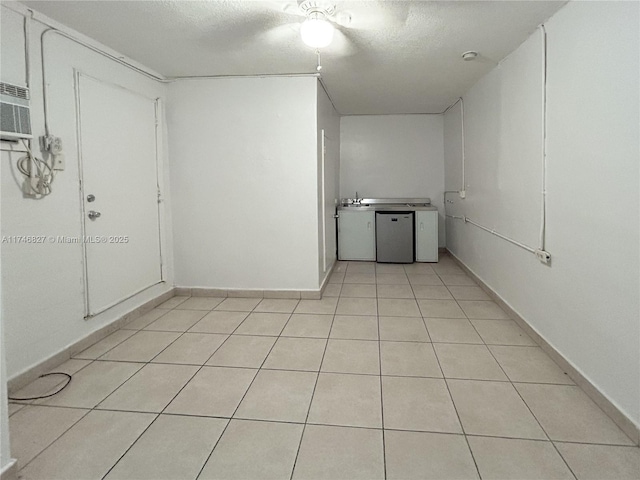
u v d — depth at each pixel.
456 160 5.16
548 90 2.50
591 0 2.01
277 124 3.74
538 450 1.69
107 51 2.91
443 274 4.88
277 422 1.91
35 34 2.32
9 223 2.18
